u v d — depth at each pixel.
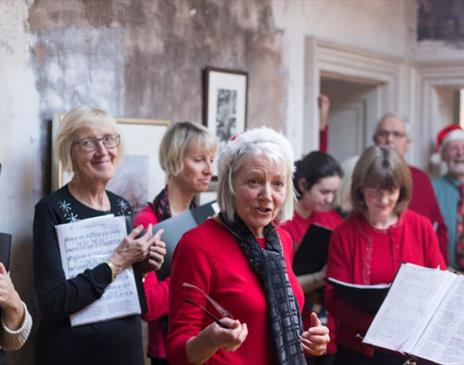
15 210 3.43
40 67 3.52
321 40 5.26
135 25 3.99
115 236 3.03
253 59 4.79
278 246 2.45
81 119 3.05
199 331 2.29
